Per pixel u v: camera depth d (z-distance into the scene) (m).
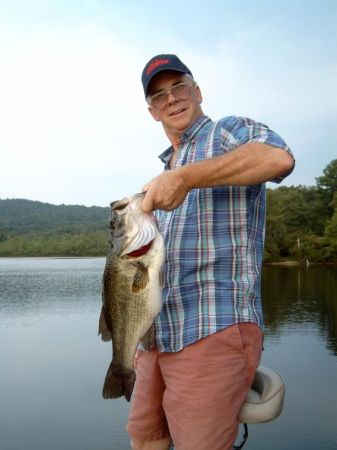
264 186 2.91
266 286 37.97
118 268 2.77
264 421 2.67
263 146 2.41
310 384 11.74
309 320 21.72
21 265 87.75
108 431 9.12
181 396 2.67
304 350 15.72
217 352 2.60
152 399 3.01
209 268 2.68
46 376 13.09
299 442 8.23
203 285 2.67
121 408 10.41
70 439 8.64
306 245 70.38
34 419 9.70
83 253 130.75
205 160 2.47
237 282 2.66
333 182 79.88
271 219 72.62
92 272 65.75
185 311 2.71
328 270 57.50
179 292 2.73
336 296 31.00
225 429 2.59
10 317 25.39
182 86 3.04
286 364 13.88
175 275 2.76
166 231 2.87
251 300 2.71
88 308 28.86
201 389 2.61
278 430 8.78
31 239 137.12
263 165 2.38
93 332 20.52
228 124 2.80
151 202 2.41
